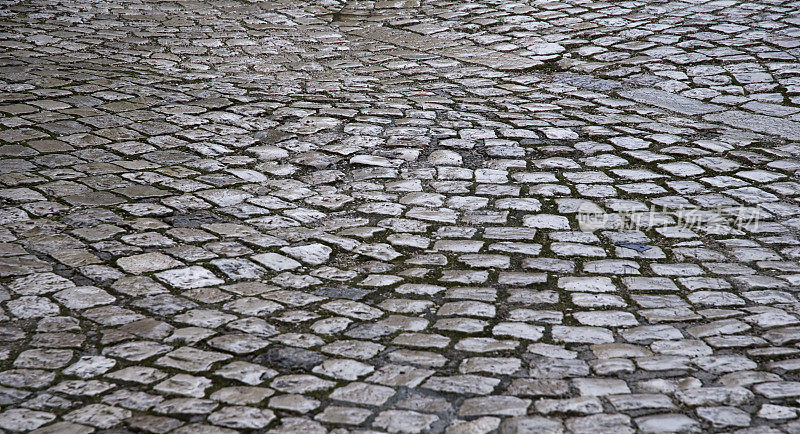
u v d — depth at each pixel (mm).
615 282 4059
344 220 4785
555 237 4547
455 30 9094
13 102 6613
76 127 6129
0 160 5484
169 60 8070
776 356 3379
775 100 6621
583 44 8352
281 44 8742
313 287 4023
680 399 3090
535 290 3982
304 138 6070
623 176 5359
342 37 9016
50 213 4758
